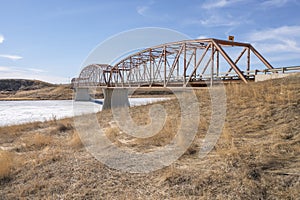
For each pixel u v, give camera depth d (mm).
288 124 7871
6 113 37062
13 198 4926
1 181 5910
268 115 9266
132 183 5191
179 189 4645
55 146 9352
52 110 42188
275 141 6562
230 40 26219
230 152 5926
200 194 4359
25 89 141250
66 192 5023
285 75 18047
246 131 8055
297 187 4027
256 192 4082
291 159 5199
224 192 4277
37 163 7051
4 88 140625
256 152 5820
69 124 14781
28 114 35094
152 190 4762
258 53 27219
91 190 5016
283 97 10906
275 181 4316
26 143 9938
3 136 12766
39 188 5297
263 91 13297
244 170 4828
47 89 119250
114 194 4762
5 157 7242
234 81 22484
